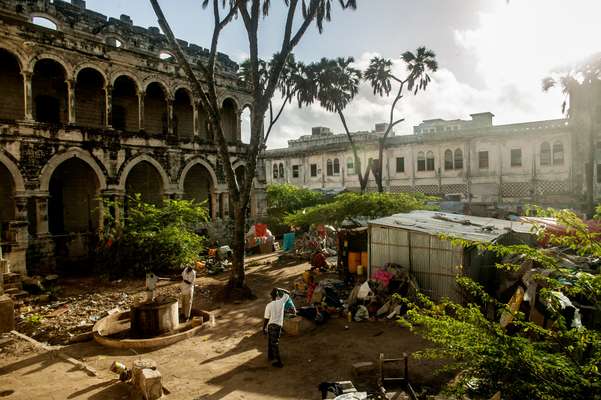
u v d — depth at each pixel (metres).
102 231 20.95
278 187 38.41
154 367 8.12
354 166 43.59
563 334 4.98
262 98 15.94
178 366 9.37
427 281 13.75
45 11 21.12
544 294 5.49
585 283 5.24
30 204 21.83
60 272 20.09
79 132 20.69
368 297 12.77
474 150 36.09
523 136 33.72
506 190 34.62
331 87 32.47
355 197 21.64
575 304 8.96
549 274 9.01
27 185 18.73
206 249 24.97
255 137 15.80
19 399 7.62
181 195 25.81
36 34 19.34
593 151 26.19
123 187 22.58
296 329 11.21
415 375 8.48
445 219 16.59
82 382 8.41
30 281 16.55
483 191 35.56
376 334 11.10
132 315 11.43
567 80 27.03
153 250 19.61
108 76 22.36
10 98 21.23
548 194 32.66
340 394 7.16
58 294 16.27
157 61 24.84
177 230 20.17
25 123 18.69
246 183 15.74
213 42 15.54
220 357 9.88
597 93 28.03
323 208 21.98
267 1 15.71
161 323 11.36
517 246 5.62
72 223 23.62
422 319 5.64
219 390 8.10
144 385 7.62
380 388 7.64
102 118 24.78
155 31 26.59
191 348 10.52
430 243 13.64
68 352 10.28
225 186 28.81
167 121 25.67
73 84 20.78
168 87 25.50
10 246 17.67
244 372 8.97
